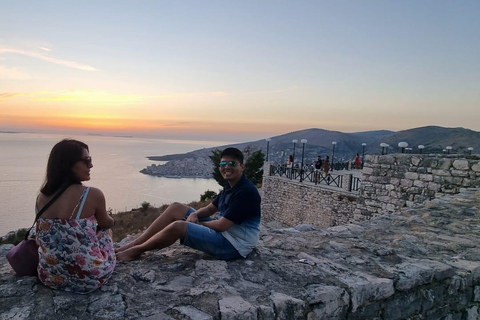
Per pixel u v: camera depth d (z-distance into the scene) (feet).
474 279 12.64
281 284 9.88
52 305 7.83
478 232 17.63
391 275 11.09
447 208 22.88
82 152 8.50
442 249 14.89
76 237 8.24
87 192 8.48
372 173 38.83
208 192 115.96
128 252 11.14
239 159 10.96
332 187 59.82
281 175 76.33
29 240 9.29
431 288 11.73
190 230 10.76
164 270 10.44
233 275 10.25
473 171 29.25
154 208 108.68
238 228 11.23
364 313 10.16
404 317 11.11
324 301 9.27
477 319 13.07
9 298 8.06
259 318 8.18
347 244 14.78
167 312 7.85
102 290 8.70
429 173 32.65
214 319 7.84
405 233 17.25
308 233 16.66
